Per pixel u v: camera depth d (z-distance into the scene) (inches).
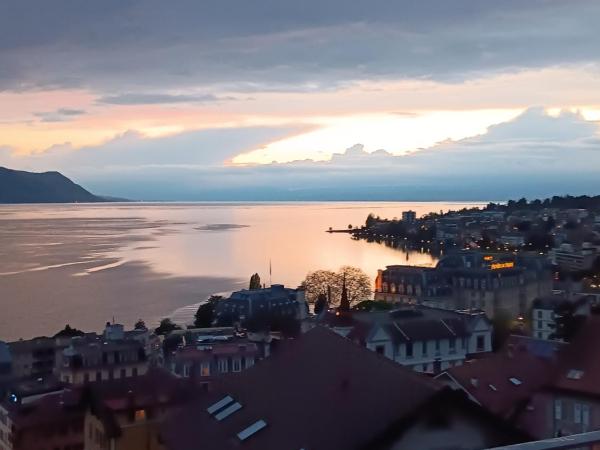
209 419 1689.2
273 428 1471.5
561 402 2534.5
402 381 1407.5
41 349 5108.3
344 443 1296.8
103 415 2500.0
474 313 4808.1
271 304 7076.8
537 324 6446.9
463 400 1330.0
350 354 1599.4
